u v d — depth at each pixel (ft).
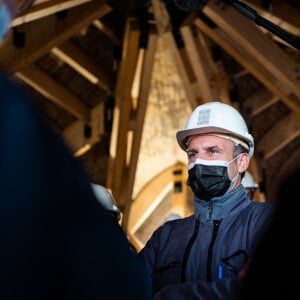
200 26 28.48
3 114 3.64
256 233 9.02
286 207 3.95
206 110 10.30
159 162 38.27
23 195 3.65
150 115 36.47
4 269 3.62
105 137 33.68
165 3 27.09
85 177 3.96
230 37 29.04
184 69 30.55
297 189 3.96
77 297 3.79
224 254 9.29
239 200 9.79
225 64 32.09
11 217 3.63
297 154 36.29
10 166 3.63
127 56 29.76
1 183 3.62
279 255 3.89
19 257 3.65
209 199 9.80
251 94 34.01
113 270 4.00
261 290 3.91
